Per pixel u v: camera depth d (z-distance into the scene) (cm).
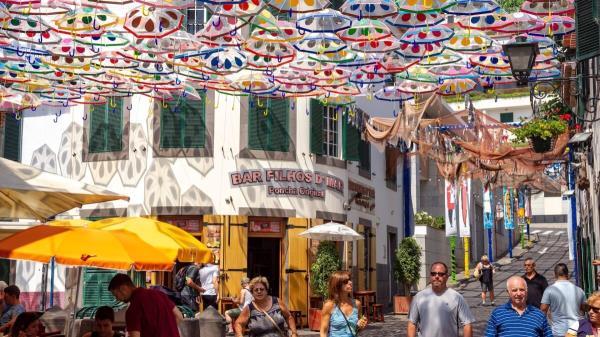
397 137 2467
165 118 2505
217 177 2491
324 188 2623
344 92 1959
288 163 2556
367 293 2670
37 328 1077
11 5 1399
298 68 1738
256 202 2505
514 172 3053
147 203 2488
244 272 2462
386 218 3288
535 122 2350
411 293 3528
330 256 2506
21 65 1812
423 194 4294
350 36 1470
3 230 1371
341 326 1068
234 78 1884
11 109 2156
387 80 1778
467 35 1514
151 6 1338
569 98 2116
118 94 2108
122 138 2542
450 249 4341
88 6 1422
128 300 1045
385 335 2234
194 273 2122
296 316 2478
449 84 1855
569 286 1263
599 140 1639
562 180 3294
